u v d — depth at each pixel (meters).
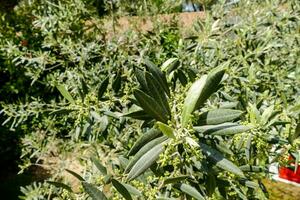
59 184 1.49
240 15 3.59
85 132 2.21
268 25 3.49
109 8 3.75
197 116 1.28
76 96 3.02
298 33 3.63
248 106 2.06
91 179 2.31
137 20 3.82
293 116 2.07
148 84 1.24
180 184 1.43
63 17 3.40
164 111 1.25
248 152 1.70
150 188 1.58
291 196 5.20
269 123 1.69
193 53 2.89
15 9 5.97
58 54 3.55
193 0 3.93
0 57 5.73
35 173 6.32
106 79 2.04
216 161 1.32
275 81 3.07
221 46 3.05
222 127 1.27
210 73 1.15
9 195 5.79
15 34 5.62
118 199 1.62
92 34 3.58
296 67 3.13
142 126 1.45
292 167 2.08
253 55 3.05
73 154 3.51
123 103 2.20
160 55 3.47
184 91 1.59
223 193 1.69
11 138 6.35
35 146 3.44
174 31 3.97
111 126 2.50
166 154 1.26
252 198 2.43
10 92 6.26
